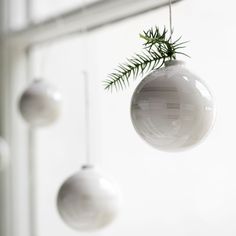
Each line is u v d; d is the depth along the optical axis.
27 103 0.91
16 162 1.30
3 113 1.33
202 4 0.83
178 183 0.87
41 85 0.92
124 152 0.97
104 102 1.01
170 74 0.54
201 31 0.83
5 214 1.31
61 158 1.15
